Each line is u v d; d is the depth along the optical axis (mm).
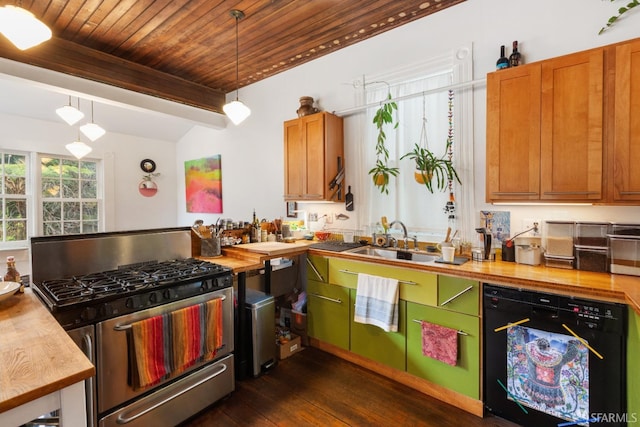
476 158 2367
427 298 2037
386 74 2809
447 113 2516
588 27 1943
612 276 1708
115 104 3383
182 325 1752
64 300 1416
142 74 3467
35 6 2359
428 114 2611
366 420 1859
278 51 3154
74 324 1401
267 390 2164
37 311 1353
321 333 2680
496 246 2271
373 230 2965
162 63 3416
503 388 1779
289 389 2176
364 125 2994
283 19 2582
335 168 3043
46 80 2828
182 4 2355
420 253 2496
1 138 3691
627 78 1605
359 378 2299
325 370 2408
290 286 3238
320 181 2932
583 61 1717
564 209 2033
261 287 2973
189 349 1781
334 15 2537
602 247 1799
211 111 4234
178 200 5324
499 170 1991
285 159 3230
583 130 1723
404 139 2752
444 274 1955
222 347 2023
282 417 1894
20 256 3838
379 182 2812
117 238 2092
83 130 3113
